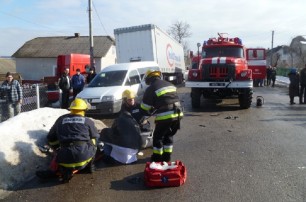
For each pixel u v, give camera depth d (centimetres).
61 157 561
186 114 1230
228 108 1372
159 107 620
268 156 690
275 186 532
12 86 1088
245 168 620
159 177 538
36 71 4616
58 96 1525
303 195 496
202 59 1412
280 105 1466
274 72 2756
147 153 726
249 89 1305
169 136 644
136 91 1287
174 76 2719
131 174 604
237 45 1477
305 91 1498
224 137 864
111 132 674
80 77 1480
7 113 1095
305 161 654
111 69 1326
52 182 577
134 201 493
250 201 480
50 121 802
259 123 1041
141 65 1420
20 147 640
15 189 553
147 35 1975
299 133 895
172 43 2542
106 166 652
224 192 514
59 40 4844
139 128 682
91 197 512
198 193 514
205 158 686
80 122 580
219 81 1297
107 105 1148
